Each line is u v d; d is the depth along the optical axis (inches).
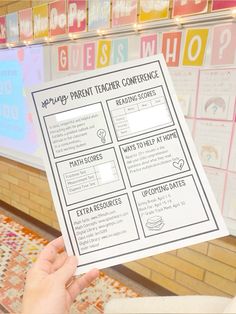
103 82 21.4
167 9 61.1
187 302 31.0
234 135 56.8
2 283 72.8
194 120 62.3
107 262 19.9
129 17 67.9
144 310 30.9
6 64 105.0
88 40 77.5
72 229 20.2
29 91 21.4
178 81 63.0
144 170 20.6
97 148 20.9
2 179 120.1
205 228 19.4
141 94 21.3
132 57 69.4
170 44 62.2
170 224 19.7
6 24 102.3
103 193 20.5
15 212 117.3
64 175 20.7
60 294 18.5
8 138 110.0
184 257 70.2
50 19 86.2
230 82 55.3
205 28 56.4
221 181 60.4
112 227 20.1
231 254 62.0
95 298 69.7
